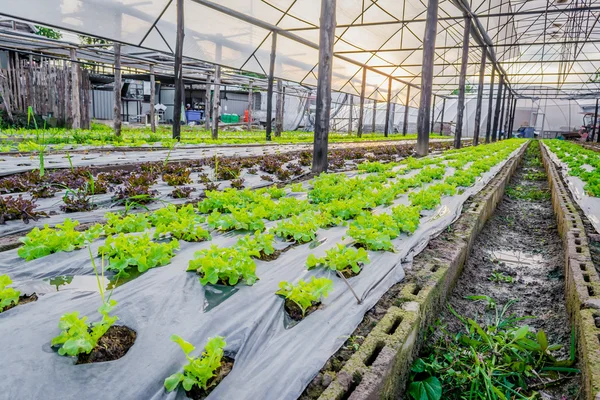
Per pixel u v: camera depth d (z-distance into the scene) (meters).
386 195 5.53
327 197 5.41
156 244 3.07
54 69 17.64
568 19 22.80
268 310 2.42
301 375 1.92
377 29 18.64
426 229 4.32
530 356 2.83
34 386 1.67
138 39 13.62
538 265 4.88
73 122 17.72
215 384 1.83
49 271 2.87
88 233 3.44
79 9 11.29
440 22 19.25
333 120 43.62
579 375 2.56
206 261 2.63
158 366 1.85
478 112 22.58
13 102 16.45
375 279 2.98
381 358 2.04
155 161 9.30
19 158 8.62
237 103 41.19
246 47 17.98
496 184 7.93
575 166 10.06
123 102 34.28
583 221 4.99
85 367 1.80
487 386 2.44
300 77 23.22
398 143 23.81
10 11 10.42
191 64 22.23
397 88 34.28
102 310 2.05
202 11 14.22
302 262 3.22
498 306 3.81
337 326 2.36
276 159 10.74
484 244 5.52
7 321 2.11
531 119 52.81
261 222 3.91
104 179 6.65
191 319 2.26
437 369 2.64
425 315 2.85
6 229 3.96
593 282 3.02
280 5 15.08
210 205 4.68
